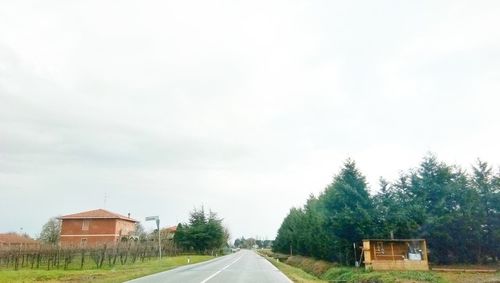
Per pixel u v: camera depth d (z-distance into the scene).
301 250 66.00
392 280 26.05
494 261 38.72
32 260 46.75
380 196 42.97
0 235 84.06
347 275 32.09
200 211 95.00
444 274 29.08
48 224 97.62
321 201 51.81
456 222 38.09
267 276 26.39
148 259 58.28
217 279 23.22
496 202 38.75
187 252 90.06
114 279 22.22
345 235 40.44
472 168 40.53
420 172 42.38
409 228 38.62
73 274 27.81
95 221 89.25
